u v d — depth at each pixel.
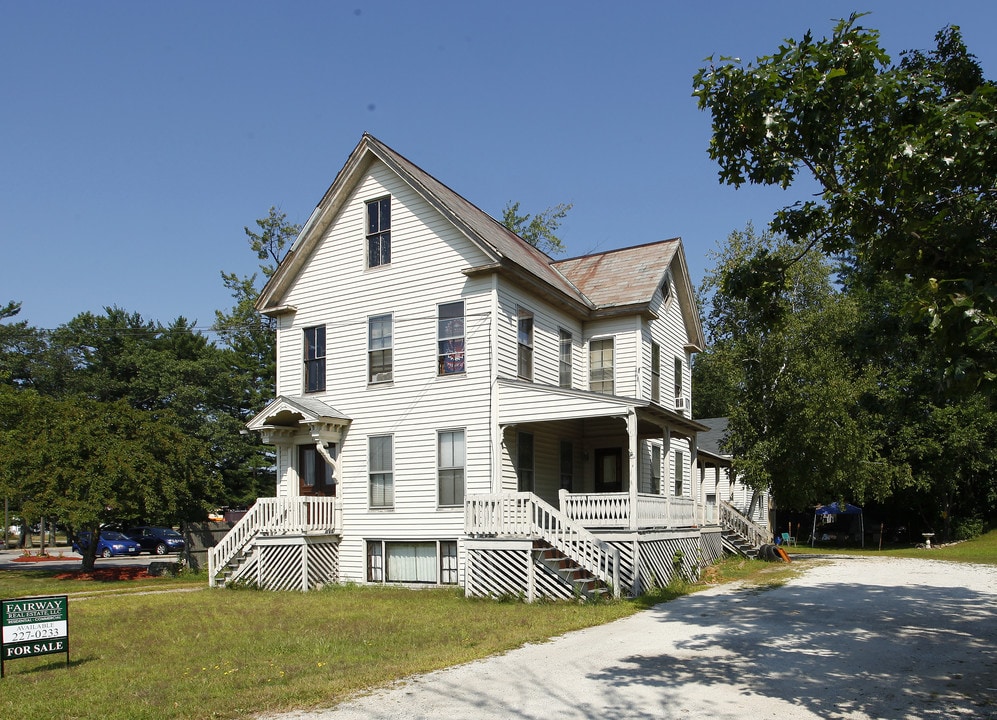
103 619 16.19
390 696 9.09
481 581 19.06
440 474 21.09
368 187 23.20
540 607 17.02
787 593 18.53
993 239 9.85
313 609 17.22
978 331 7.37
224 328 46.06
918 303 8.03
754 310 12.51
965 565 26.88
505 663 10.88
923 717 8.20
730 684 9.60
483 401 20.62
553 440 23.23
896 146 9.64
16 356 53.47
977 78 12.16
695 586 20.45
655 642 12.39
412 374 21.84
